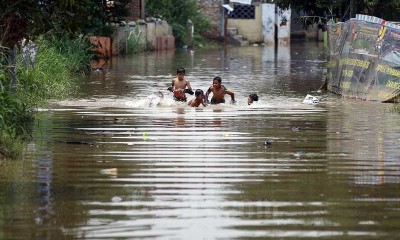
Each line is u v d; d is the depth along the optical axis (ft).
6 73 107.24
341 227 65.05
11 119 99.76
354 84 152.66
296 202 72.18
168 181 79.61
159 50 339.57
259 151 95.04
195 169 84.89
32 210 69.62
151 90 165.17
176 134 106.63
